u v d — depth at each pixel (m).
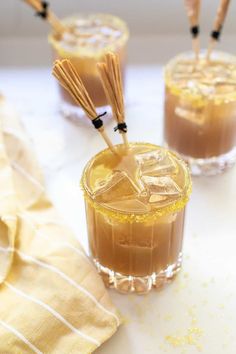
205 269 0.45
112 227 0.40
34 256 0.42
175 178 0.41
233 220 0.48
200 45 0.68
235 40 0.69
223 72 0.51
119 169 0.40
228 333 0.40
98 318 0.39
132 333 0.40
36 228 0.45
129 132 0.57
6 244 0.43
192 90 0.48
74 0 0.68
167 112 0.52
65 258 0.42
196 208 0.49
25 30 0.69
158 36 0.69
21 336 0.37
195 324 0.41
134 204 0.39
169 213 0.39
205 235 0.47
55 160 0.54
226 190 0.51
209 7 0.67
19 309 0.39
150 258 0.41
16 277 0.41
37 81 0.65
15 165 0.50
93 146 0.56
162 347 0.40
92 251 0.44
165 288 0.44
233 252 0.46
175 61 0.53
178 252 0.43
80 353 0.38
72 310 0.39
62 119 0.60
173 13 0.69
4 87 0.64
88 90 0.56
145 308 0.42
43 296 0.40
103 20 0.61
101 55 0.53
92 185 0.40
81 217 0.49
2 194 0.46
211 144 0.51
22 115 0.60
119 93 0.39
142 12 0.69
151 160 0.42
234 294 0.43
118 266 0.42
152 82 0.64
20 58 0.68
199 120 0.49
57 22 0.57
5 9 0.68
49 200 0.48
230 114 0.50
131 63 0.67
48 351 0.38
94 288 0.41
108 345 0.40
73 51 0.54
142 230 0.39
